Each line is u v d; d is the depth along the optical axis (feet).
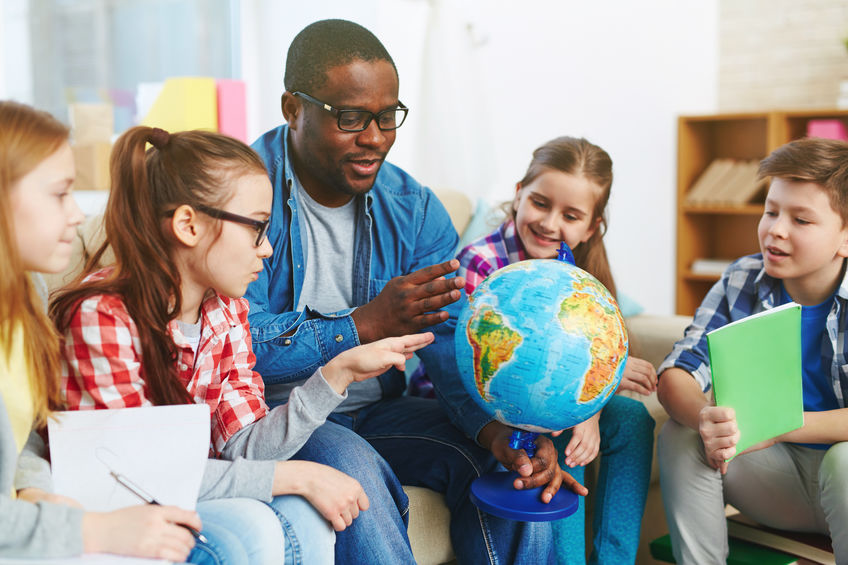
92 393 3.59
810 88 12.55
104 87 8.48
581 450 4.79
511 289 3.83
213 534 3.39
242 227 3.85
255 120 9.46
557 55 10.94
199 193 3.78
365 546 4.02
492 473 4.46
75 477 3.35
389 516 4.15
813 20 12.44
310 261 5.23
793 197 4.94
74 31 8.22
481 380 3.83
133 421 3.45
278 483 3.75
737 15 13.14
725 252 13.21
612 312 3.88
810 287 5.17
